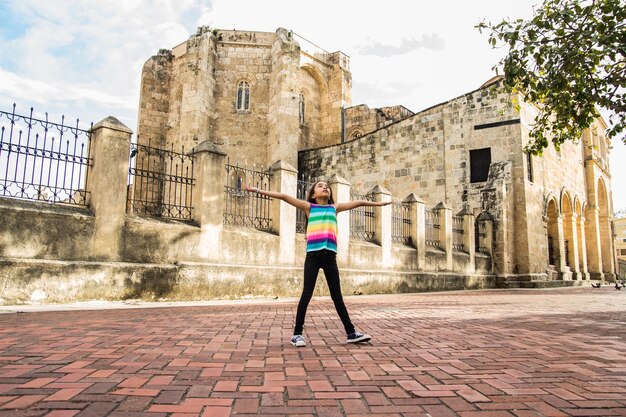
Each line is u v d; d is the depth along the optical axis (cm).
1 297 772
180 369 358
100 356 397
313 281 486
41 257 833
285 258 1232
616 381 341
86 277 867
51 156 873
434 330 602
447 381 334
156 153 1051
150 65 3078
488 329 617
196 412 257
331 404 277
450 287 1702
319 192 511
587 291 1730
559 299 1218
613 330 616
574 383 334
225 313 768
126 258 941
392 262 1514
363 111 3178
